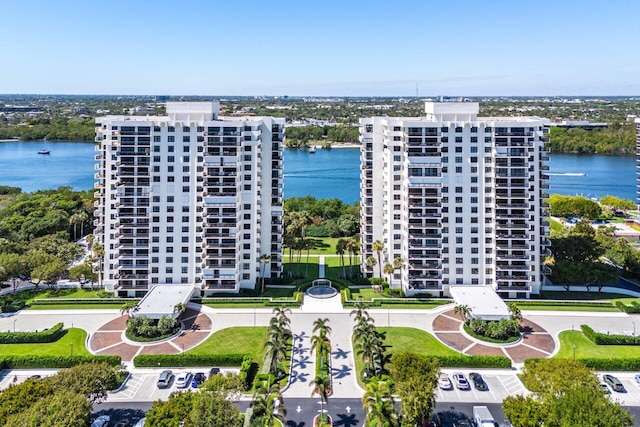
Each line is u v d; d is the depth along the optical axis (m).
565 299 122.75
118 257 123.06
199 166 121.88
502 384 84.81
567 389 65.06
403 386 68.94
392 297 122.94
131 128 120.56
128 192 121.62
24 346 96.94
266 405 66.19
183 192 122.06
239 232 124.75
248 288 127.94
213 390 68.75
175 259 123.06
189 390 69.25
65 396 62.66
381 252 130.12
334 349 97.12
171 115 124.38
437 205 120.25
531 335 102.88
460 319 110.69
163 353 94.44
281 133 131.12
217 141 120.62
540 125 120.75
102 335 102.25
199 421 60.16
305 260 156.25
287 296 123.75
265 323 108.38
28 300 120.06
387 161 126.94
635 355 94.25
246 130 124.88
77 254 145.38
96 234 130.38
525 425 62.28
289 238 143.62
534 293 124.56
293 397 80.81
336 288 130.62
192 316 111.88
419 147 120.06
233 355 90.50
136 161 121.19
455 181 121.94
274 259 134.62
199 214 122.69
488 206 122.31
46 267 124.62
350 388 83.69
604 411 60.12
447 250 123.31
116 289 122.88
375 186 130.88
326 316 113.00
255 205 126.31
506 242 121.38
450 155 121.44
